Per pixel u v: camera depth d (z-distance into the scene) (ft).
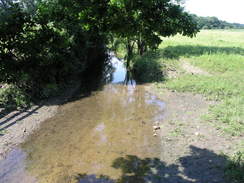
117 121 34.14
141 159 24.48
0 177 22.29
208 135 28.07
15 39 13.25
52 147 27.25
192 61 62.39
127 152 25.94
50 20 15.21
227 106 35.58
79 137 29.48
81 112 37.40
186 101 39.60
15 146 27.27
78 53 58.08
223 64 59.21
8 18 12.89
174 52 74.90
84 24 16.33
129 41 72.43
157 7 16.56
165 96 42.88
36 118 34.24
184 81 48.73
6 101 36.09
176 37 125.29
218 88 43.45
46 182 21.50
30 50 13.44
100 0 15.39
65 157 25.29
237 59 63.67
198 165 22.68
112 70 69.00
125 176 21.93
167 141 27.61
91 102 41.91
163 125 31.76
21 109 36.17
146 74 57.26
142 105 40.16
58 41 14.76
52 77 42.19
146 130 30.91
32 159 24.97
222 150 24.86
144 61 63.87
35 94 40.22
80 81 54.90
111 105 40.57
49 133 30.42
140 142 27.86
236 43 99.55
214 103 37.78
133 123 33.27
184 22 17.57
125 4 14.98
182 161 23.61
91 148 26.94
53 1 15.46
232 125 29.60
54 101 41.09
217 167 22.02
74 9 15.66
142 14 16.28
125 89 49.75
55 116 35.55
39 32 14.03
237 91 41.47
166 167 22.88
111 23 15.88
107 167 23.41
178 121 32.45
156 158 24.49
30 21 13.71
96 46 80.07
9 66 13.20
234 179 19.89
